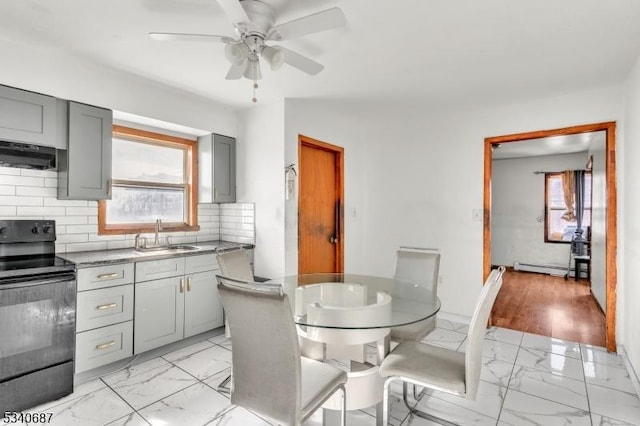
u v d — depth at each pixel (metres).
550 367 2.66
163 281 2.81
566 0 1.76
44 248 2.54
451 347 3.05
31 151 2.29
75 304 2.27
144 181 3.38
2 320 1.96
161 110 3.09
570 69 2.62
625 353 2.74
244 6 1.72
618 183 2.92
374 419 2.03
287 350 1.35
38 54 2.36
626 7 1.82
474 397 1.63
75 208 2.81
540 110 3.33
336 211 4.15
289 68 2.64
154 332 2.75
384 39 2.18
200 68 2.64
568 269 5.96
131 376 2.48
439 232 3.94
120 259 2.53
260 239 3.58
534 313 4.01
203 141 3.65
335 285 2.39
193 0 1.78
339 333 1.79
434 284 2.69
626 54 2.36
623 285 2.85
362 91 3.15
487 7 1.83
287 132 3.40
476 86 3.00
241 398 1.51
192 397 2.21
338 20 1.56
